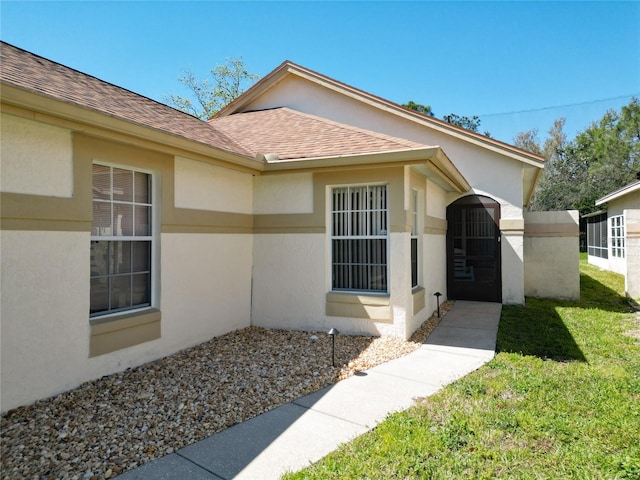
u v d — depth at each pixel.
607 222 18.78
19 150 3.95
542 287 11.56
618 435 3.51
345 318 7.04
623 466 3.01
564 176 36.31
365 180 6.87
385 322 6.80
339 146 7.18
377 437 3.53
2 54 5.06
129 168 5.29
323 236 7.17
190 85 28.05
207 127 8.25
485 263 10.55
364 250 7.11
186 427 3.73
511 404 4.19
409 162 6.29
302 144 7.64
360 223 7.11
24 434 3.45
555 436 3.52
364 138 7.48
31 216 4.04
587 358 5.89
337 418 3.95
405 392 4.61
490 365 5.50
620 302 10.87
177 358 5.65
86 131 4.38
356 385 4.83
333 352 5.55
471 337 7.08
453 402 4.25
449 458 3.16
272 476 2.98
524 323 8.19
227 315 7.04
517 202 10.24
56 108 3.86
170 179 5.79
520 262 10.29
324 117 11.30
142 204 5.55
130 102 6.35
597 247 21.14
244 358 5.73
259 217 7.65
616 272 17.27
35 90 3.65
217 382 4.82
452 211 10.77
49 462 3.07
